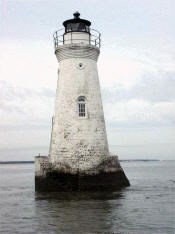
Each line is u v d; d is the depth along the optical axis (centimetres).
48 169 2670
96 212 1980
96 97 2755
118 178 2773
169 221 1784
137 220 1798
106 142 2777
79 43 2717
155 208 2117
